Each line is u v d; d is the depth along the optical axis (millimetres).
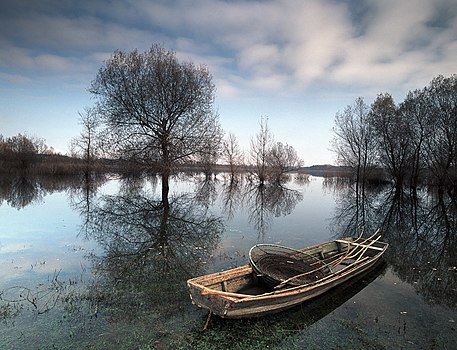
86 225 17734
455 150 35438
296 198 34500
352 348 6363
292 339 6617
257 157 50625
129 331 6660
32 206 23766
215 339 6449
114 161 27797
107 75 25578
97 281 9469
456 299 8984
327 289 8859
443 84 36031
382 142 43906
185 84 26406
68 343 6191
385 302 8672
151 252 12758
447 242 16344
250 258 9625
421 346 6520
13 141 50719
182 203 26969
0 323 6887
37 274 10039
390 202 31719
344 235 17297
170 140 26500
